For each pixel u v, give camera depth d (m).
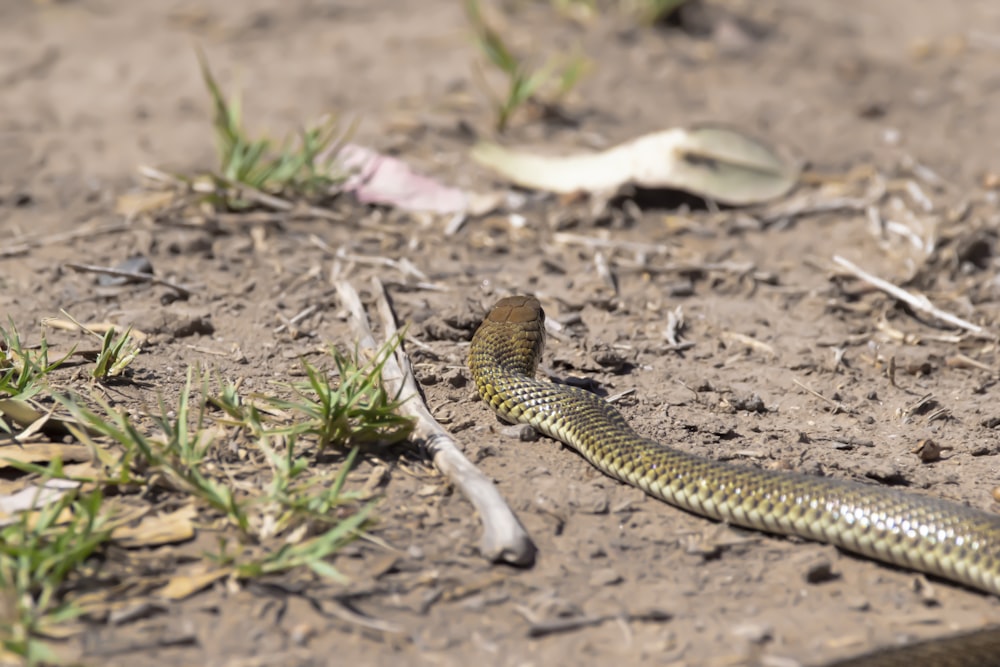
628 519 8.73
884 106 20.08
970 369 11.90
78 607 6.92
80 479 7.91
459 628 7.23
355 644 7.00
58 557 7.05
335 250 13.82
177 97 19.11
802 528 8.55
